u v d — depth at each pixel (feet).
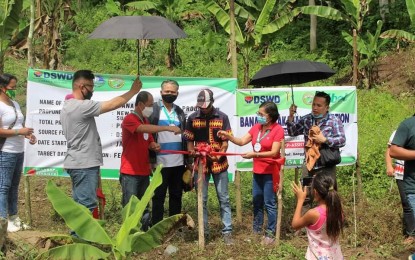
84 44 65.57
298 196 18.44
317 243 17.90
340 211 17.79
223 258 22.49
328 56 63.67
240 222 26.99
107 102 21.49
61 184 34.76
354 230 24.99
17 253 20.52
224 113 24.86
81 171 21.53
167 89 23.89
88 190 21.72
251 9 54.80
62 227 26.71
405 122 19.74
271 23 36.37
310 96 26.78
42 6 34.60
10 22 29.71
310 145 23.82
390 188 30.01
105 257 18.12
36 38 44.29
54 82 26.21
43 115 26.25
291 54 64.23
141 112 23.31
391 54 62.18
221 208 24.08
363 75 55.42
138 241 18.78
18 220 25.35
